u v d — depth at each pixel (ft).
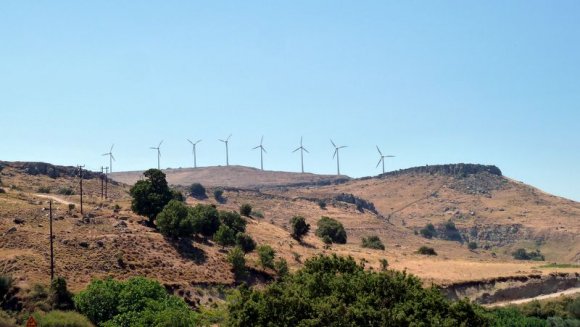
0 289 294.05
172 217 424.05
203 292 363.15
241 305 222.89
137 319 267.39
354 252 543.80
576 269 531.91
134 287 289.33
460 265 524.93
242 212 636.89
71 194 597.52
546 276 496.64
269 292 228.02
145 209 444.96
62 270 335.47
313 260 262.06
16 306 286.87
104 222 426.51
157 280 349.41
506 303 460.14
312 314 214.48
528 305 435.94
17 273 315.58
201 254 413.59
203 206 502.79
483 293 464.65
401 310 213.87
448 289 451.94
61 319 268.82
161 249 401.29
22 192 538.06
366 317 213.05
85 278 334.65
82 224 411.13
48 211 427.33
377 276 231.30
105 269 351.67
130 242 392.06
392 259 529.04
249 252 460.55
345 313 213.87
